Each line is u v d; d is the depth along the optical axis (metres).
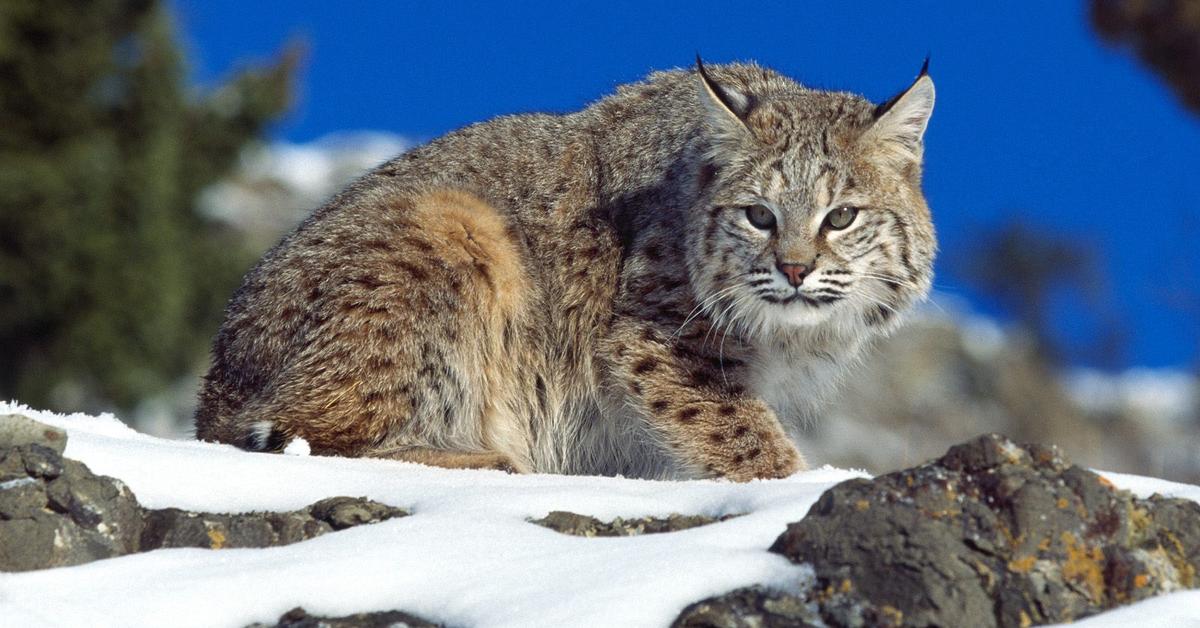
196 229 52.28
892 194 15.73
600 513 10.87
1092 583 8.98
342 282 15.29
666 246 15.88
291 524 10.75
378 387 15.06
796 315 15.38
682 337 15.78
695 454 15.69
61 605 9.18
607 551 9.64
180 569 9.73
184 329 48.62
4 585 9.51
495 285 15.80
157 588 9.38
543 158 16.81
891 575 8.84
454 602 9.14
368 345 15.06
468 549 9.83
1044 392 43.34
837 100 16.48
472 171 16.84
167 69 50.31
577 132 16.98
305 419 15.01
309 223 16.45
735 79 17.36
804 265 15.06
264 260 16.56
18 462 10.29
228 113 52.56
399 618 9.15
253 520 10.77
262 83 52.66
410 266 15.37
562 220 16.44
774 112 15.80
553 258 16.36
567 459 16.53
